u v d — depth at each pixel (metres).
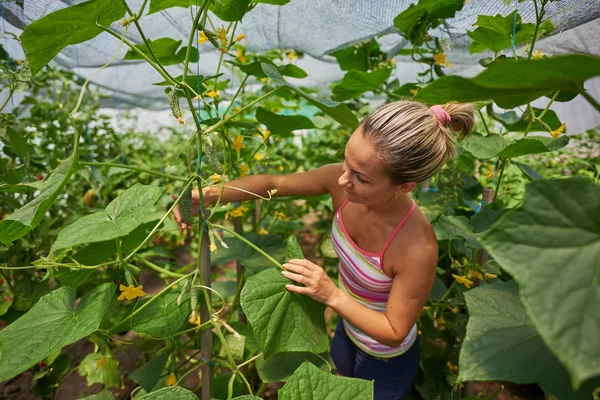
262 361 1.63
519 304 1.05
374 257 1.48
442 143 1.24
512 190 3.35
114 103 4.24
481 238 0.66
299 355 1.64
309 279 1.33
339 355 1.96
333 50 2.96
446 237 1.93
